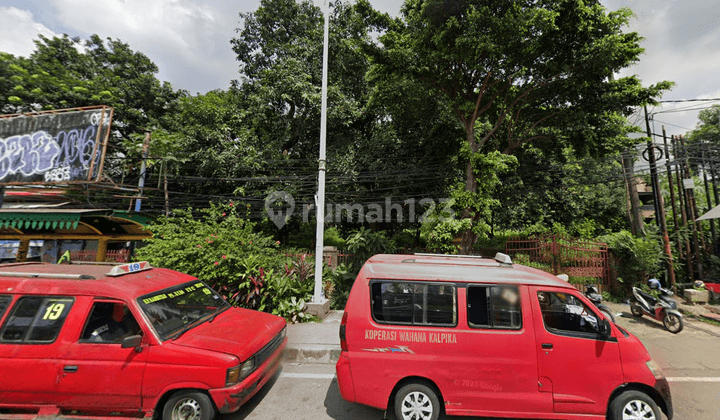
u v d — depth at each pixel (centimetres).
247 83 2019
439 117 1419
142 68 1744
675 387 462
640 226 1150
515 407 342
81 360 346
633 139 1235
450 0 981
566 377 340
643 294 803
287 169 1675
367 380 354
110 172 1440
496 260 450
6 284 379
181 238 817
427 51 1074
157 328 366
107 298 369
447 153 1423
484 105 1290
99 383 343
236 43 2039
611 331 346
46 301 370
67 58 1501
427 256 473
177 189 1645
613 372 337
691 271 1049
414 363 351
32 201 1213
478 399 345
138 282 412
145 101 1650
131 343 337
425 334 356
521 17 957
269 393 437
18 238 1429
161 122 1659
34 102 1275
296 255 977
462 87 1225
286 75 1602
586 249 1024
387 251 938
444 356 350
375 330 361
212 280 775
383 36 1135
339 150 1540
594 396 337
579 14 952
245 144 1565
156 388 342
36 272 414
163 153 1322
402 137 1545
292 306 734
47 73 1320
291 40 1888
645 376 333
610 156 1435
